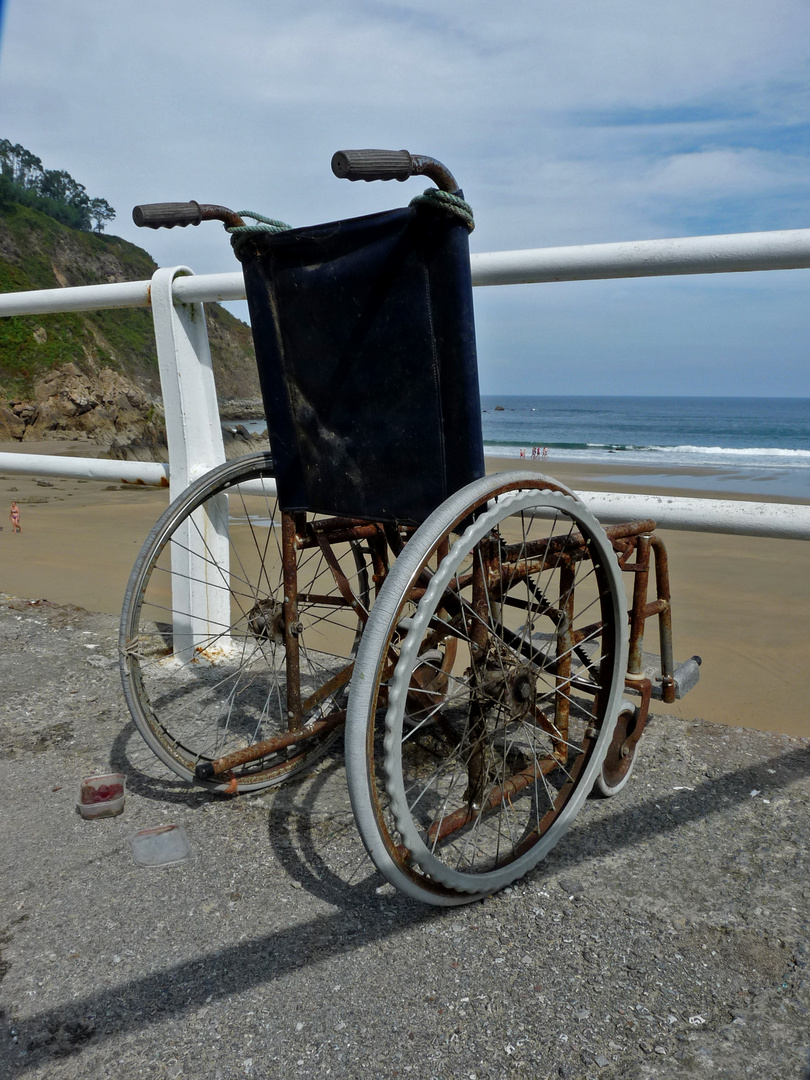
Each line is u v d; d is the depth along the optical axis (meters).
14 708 2.33
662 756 1.95
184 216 1.53
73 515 14.10
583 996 1.20
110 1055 1.12
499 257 2.00
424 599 1.20
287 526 1.74
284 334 1.57
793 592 7.70
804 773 1.85
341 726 1.99
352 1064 1.09
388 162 1.17
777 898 1.41
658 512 1.90
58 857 1.60
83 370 47.47
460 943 1.32
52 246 79.62
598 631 1.75
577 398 192.50
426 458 1.41
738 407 127.75
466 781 1.86
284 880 1.51
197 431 2.55
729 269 1.78
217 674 2.58
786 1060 1.07
